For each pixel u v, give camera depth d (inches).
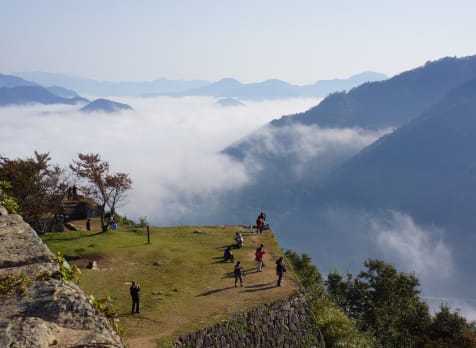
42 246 240.1
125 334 806.5
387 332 2190.0
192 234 1593.3
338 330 1167.6
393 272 2224.4
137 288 906.7
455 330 2185.0
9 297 179.9
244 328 918.4
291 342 1008.9
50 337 152.6
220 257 1323.8
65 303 174.6
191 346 810.2
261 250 1219.2
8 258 221.0
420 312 2285.9
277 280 1152.2
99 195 1718.8
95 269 1162.0
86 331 160.9
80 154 1680.6
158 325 853.8
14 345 143.4
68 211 1920.5
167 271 1181.1
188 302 982.4
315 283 2322.8
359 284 2299.5
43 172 1787.6
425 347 2010.3
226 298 1016.2
